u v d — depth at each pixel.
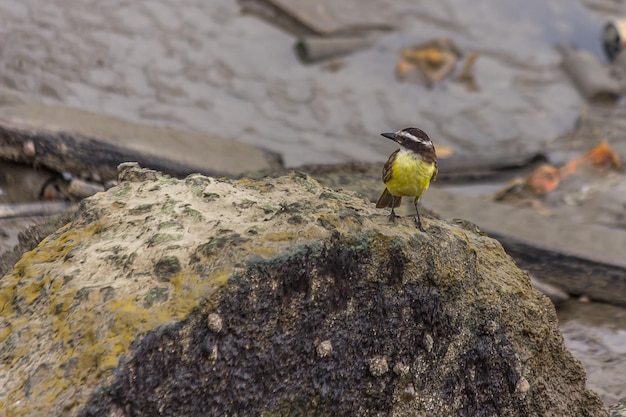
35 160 13.78
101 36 21.94
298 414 7.79
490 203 15.46
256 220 8.28
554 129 21.05
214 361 7.37
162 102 20.22
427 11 24.67
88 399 6.89
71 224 8.59
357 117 20.70
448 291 8.43
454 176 18.88
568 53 23.70
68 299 7.51
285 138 19.69
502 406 8.65
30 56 20.62
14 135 13.69
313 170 14.10
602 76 22.53
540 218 15.10
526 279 9.20
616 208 17.95
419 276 8.28
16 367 7.23
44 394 6.97
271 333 7.62
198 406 7.32
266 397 7.62
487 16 24.83
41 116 14.22
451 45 23.22
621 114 21.81
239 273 7.50
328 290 7.89
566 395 9.11
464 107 21.42
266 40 22.86
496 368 8.62
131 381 7.03
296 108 20.75
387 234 8.19
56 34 21.62
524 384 8.72
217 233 7.96
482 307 8.61
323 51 22.34
